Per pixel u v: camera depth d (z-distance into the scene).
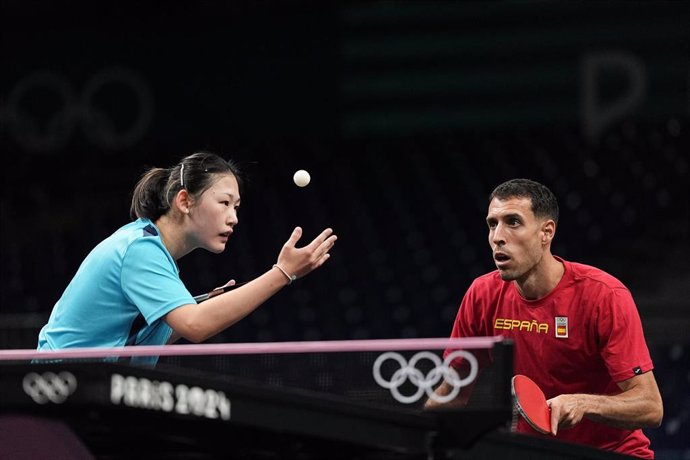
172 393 4.56
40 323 16.14
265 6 30.69
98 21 31.11
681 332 20.69
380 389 5.04
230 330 22.16
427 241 25.56
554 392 7.68
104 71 31.03
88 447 5.82
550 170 27.53
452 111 29.56
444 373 4.99
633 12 28.12
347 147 30.05
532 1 28.92
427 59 29.75
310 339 22.12
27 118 31.22
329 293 23.55
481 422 4.93
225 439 5.23
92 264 6.46
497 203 7.39
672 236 24.20
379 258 24.95
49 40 31.27
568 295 7.51
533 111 28.92
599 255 23.70
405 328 22.06
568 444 5.63
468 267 24.06
